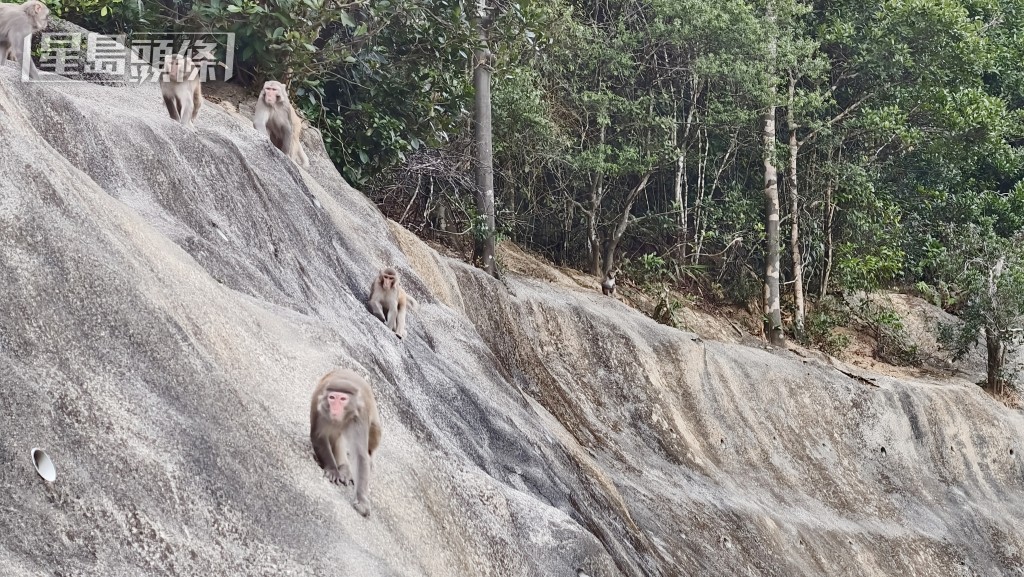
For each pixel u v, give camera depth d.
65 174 7.10
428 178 24.98
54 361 5.80
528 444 12.07
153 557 5.31
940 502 25.12
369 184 22.67
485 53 22.92
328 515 6.53
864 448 25.19
